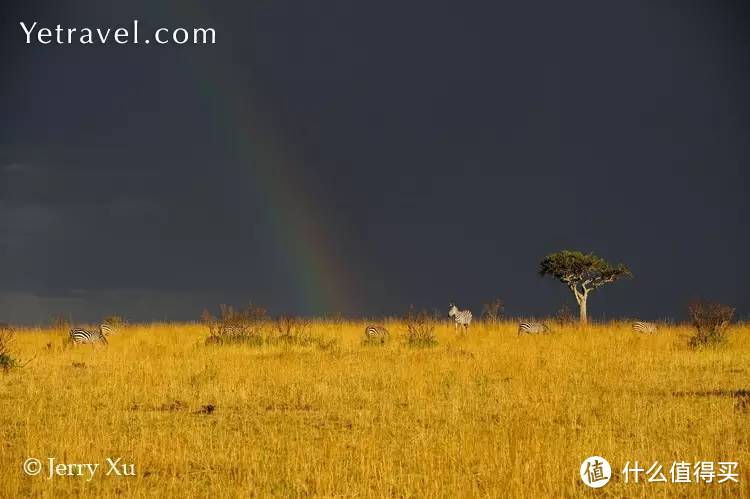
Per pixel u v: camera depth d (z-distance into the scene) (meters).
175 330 122.50
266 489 36.44
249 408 55.69
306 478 37.97
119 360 83.00
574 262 173.25
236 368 73.88
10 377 69.50
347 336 111.88
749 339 98.81
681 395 59.31
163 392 61.06
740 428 47.19
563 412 52.41
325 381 66.62
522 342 102.88
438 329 125.75
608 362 78.06
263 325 108.44
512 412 52.69
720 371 72.31
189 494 35.44
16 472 38.62
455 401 55.31
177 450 42.44
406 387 63.00
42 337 110.62
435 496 35.22
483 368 74.19
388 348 96.12
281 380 67.00
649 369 73.56
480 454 41.09
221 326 102.94
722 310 95.81
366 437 44.72
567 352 88.06
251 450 42.88
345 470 38.47
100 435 46.09
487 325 130.12
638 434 45.75
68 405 56.19
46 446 43.66
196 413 54.25
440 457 40.22
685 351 89.31
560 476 37.53
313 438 46.19
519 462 38.53
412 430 47.88
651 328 115.69
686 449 42.44
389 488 36.00
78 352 92.12
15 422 50.69
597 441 43.22
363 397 58.66
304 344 98.81
